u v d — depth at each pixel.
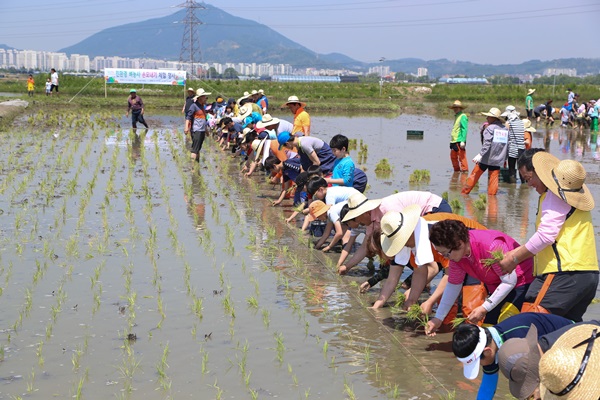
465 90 62.91
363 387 5.63
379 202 7.81
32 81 46.31
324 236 9.96
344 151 10.62
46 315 7.14
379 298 7.55
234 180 16.08
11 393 5.43
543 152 5.89
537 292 5.82
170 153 20.73
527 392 4.29
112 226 11.04
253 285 8.30
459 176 17.75
